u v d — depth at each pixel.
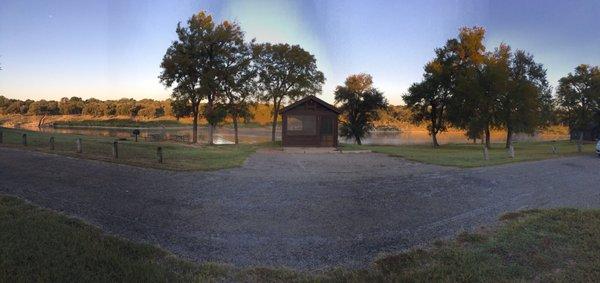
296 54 41.75
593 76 61.25
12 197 8.35
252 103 40.97
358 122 52.34
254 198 9.55
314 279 4.68
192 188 10.60
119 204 8.43
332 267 5.22
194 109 38.19
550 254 5.61
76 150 18.19
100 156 16.25
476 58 41.25
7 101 160.50
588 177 14.34
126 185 10.59
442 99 44.75
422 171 15.34
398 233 6.85
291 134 30.97
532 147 39.88
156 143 28.39
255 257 5.56
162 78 35.94
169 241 6.15
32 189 9.56
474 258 5.43
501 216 8.06
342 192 10.53
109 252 5.23
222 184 11.37
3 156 15.40
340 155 24.09
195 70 35.88
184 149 23.80
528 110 38.94
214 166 15.37
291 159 20.73
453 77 43.06
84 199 8.74
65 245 5.48
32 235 5.80
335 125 31.28
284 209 8.49
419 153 26.36
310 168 16.17
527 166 17.72
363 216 8.01
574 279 4.67
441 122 46.62
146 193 9.70
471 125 40.41
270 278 4.72
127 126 122.00
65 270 4.57
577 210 8.37
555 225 7.12
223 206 8.64
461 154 25.58
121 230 6.58
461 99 40.97
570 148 35.97
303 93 42.94
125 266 4.78
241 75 38.19
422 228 7.18
